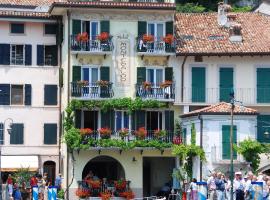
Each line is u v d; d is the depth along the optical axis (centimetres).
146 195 8356
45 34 8400
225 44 8219
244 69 8219
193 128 7662
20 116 8356
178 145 7812
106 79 8031
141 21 8112
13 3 8744
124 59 8081
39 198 6862
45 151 8362
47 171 8369
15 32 8356
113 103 7950
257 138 8138
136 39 8100
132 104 7981
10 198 6862
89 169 8394
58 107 8406
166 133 8025
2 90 8325
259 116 8194
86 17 8031
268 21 8644
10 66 8344
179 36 8312
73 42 7962
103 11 8050
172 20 8150
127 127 8044
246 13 8762
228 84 8206
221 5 8588
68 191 7881
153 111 8119
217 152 7456
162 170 8381
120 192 7825
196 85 8169
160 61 8150
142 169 8081
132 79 8100
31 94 8369
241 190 5797
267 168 7756
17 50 8369
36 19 8325
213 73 8194
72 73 7962
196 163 7544
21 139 8338
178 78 8162
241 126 7462
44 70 8394
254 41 8288
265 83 8219
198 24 8556
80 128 7950
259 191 5544
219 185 5825
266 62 8238
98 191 7800
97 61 8044
